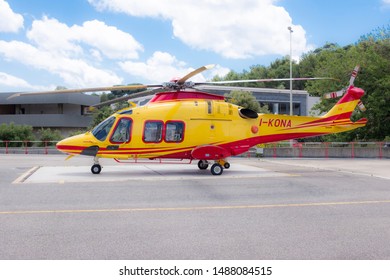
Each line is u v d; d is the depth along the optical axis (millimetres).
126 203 9969
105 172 17125
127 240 6730
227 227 7629
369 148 30875
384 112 31578
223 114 16812
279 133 17594
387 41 34844
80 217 8391
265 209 9328
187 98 16859
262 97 50031
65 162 23250
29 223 7840
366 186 13133
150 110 16391
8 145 38406
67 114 47281
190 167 19672
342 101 18609
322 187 12859
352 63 32812
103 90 15133
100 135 16094
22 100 47219
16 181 13898
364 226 7773
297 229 7520
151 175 16062
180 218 8352
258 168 19547
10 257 5891
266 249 6312
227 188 12539
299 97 51938
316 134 18203
